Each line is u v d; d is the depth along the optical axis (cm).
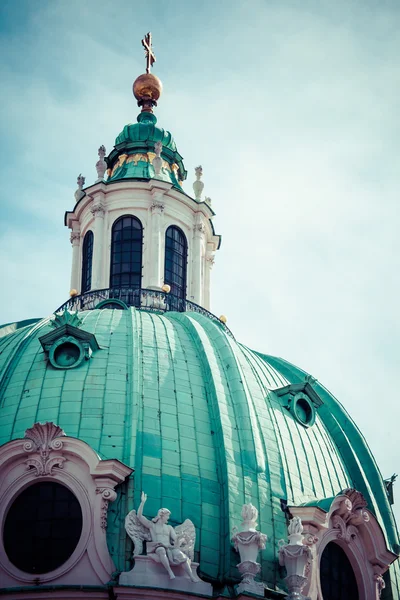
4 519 5478
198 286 7506
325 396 6962
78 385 5947
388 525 6444
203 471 5719
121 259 7412
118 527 5416
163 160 7856
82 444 5494
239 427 5959
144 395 5922
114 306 7094
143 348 6225
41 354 6200
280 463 5953
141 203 7512
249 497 5703
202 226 7644
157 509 5500
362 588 5806
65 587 5241
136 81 8150
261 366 6625
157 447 5706
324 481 6122
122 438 5706
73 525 5459
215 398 6022
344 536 5788
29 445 5512
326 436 6481
